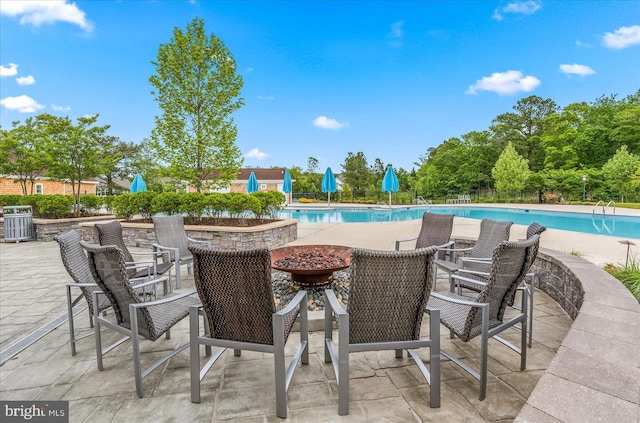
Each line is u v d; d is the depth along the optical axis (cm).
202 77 955
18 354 288
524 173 2889
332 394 227
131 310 221
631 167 2297
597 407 136
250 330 211
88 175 1215
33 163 1215
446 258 473
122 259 224
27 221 957
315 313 338
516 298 414
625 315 234
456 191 3584
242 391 231
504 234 396
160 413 208
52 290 476
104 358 281
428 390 230
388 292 207
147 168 3203
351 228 1089
